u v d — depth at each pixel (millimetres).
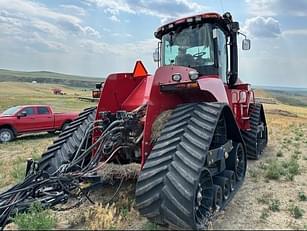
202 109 4527
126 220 4457
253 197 5688
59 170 5188
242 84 8125
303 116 39031
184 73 4840
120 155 5445
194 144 4074
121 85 5750
